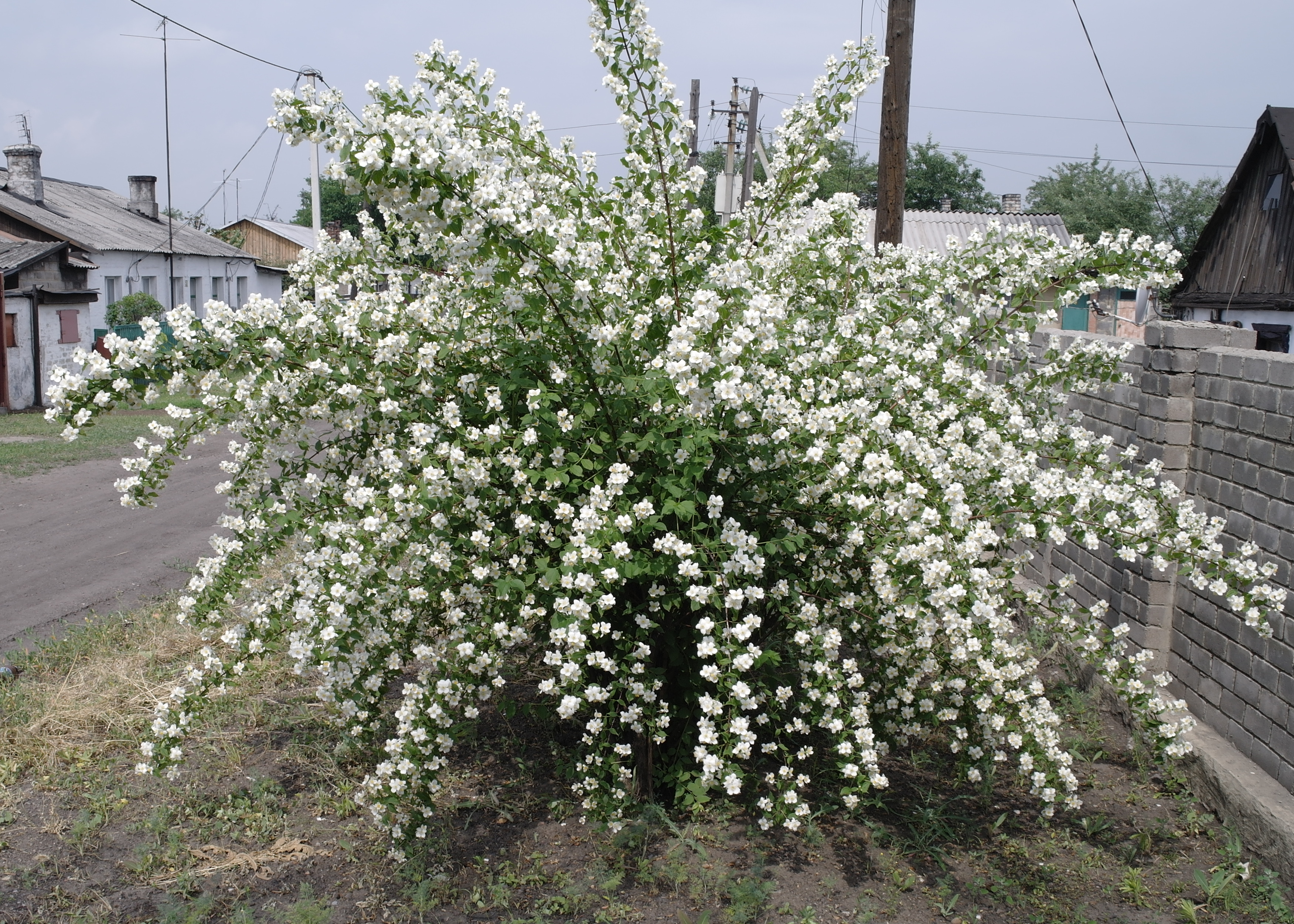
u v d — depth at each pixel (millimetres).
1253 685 3953
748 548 3256
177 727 3613
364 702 3637
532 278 3348
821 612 3686
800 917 3285
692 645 3766
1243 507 4145
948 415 3791
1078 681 5242
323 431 4023
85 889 3398
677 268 3830
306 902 3252
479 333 3727
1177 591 4637
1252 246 19094
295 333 3611
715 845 3701
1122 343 4840
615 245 3854
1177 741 3939
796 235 4656
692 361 3041
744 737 3133
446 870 3516
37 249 19750
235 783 4137
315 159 19609
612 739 4047
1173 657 4652
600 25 3816
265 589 4051
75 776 4141
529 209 3404
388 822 3551
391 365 3633
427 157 2908
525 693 4996
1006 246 4578
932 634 3449
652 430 3482
